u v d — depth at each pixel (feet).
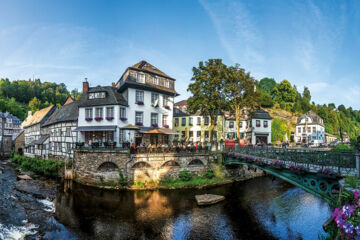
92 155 66.74
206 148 77.46
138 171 65.92
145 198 55.83
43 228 39.01
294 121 184.75
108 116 80.43
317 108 216.74
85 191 60.80
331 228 18.78
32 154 124.77
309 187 33.65
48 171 82.33
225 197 57.52
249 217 44.91
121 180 64.03
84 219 43.16
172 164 71.31
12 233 36.78
